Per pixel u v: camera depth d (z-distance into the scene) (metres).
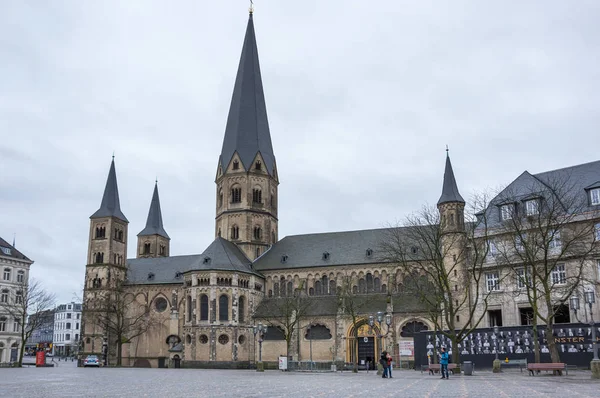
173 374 71.69
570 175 85.25
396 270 110.31
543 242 60.09
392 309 101.00
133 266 141.00
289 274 119.25
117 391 35.69
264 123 135.50
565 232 69.31
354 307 103.88
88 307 134.00
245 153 130.25
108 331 128.75
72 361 172.12
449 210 102.19
